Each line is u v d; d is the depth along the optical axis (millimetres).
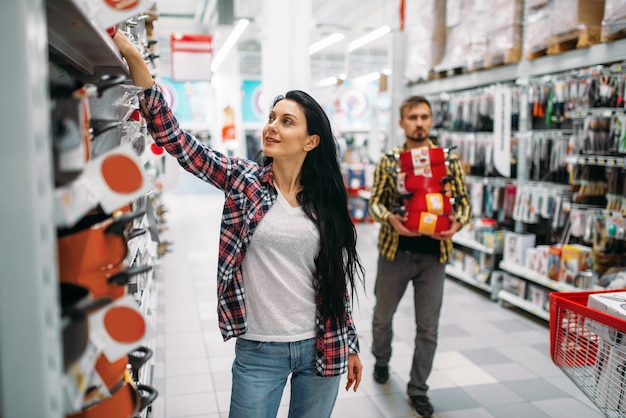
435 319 2844
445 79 5781
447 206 2715
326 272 1641
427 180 2744
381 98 8812
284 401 3029
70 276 864
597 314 1698
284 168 1669
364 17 13258
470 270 5379
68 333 775
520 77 4637
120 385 1021
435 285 2824
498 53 4758
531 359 3650
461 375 3396
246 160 1732
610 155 3822
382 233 2959
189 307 4777
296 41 7273
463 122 5574
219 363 3570
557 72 4598
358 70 18750
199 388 3205
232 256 1607
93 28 947
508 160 4617
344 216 1711
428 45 5789
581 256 3924
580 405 3025
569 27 3945
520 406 3008
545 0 4211
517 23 4598
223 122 13492
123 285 990
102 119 1059
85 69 1500
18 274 658
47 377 679
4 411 674
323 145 1684
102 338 880
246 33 13805
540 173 4648
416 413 2893
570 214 4188
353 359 1802
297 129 1615
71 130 777
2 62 635
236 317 1633
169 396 3098
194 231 8781
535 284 4566
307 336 1659
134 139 1491
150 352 1241
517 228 4828
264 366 1649
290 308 1636
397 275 2898
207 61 6145
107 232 925
